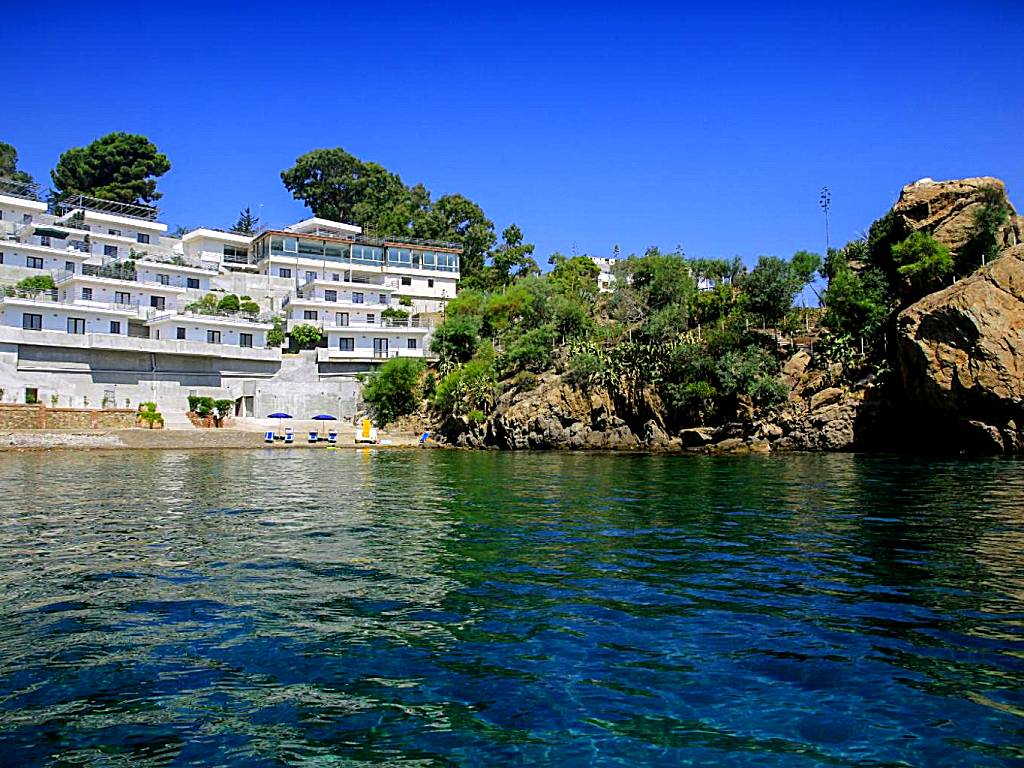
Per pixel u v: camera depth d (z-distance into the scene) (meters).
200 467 42.00
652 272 90.31
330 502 25.59
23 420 61.75
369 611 11.57
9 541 17.47
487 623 10.95
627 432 67.06
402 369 81.31
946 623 10.82
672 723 7.73
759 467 42.09
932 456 49.41
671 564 14.88
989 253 59.53
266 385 81.75
